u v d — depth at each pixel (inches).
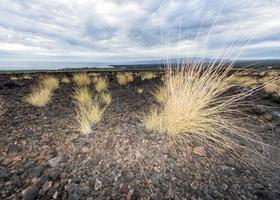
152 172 82.5
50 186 73.7
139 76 649.6
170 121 114.1
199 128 111.2
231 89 203.0
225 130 117.7
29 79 502.0
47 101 203.6
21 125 130.2
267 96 242.2
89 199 68.5
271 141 119.2
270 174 87.4
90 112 144.8
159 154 94.2
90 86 369.1
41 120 141.5
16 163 86.7
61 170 82.2
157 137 109.1
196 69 120.3
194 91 116.9
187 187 76.0
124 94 270.4
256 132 130.7
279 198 73.5
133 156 92.0
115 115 152.9
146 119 131.1
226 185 78.5
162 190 73.7
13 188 72.2
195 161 91.4
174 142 104.2
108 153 94.3
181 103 115.1
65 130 121.4
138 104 195.5
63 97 239.1
